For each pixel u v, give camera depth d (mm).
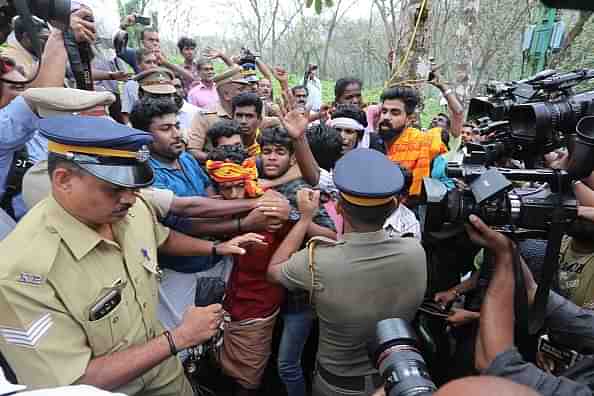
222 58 5324
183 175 2371
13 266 1297
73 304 1377
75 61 2068
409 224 2527
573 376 1355
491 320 1376
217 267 2465
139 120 2225
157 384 1741
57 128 1366
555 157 1883
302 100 5375
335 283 1750
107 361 1429
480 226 1366
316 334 2586
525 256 2129
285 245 2016
